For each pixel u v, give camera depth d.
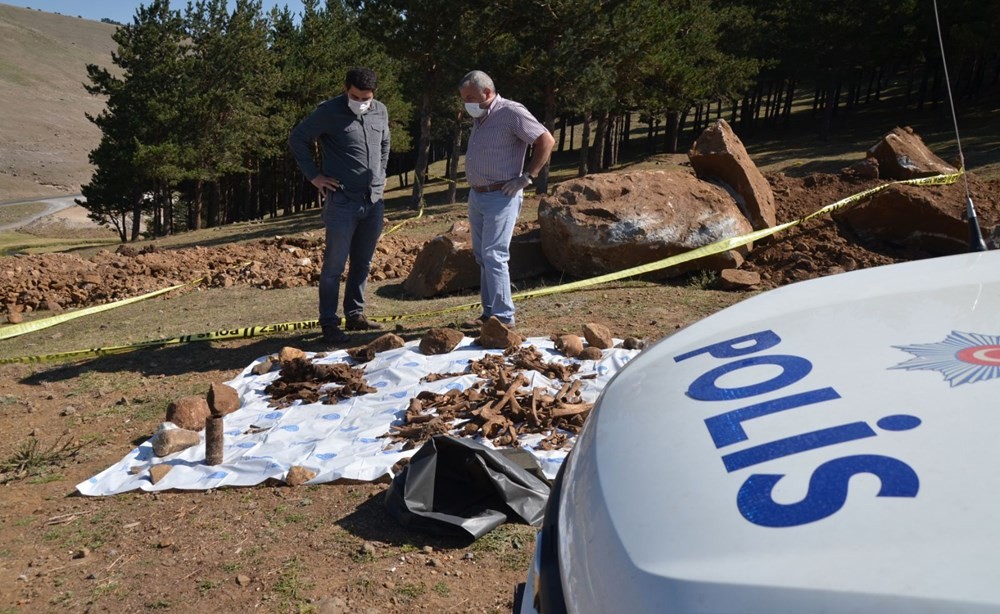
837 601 0.96
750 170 9.70
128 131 42.47
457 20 26.36
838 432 1.26
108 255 15.73
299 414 5.12
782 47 46.03
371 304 8.84
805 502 1.13
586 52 26.06
